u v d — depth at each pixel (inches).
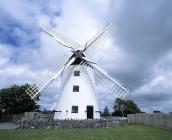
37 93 1320.1
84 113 1270.9
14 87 2107.5
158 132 907.4
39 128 1056.2
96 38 1456.7
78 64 1352.1
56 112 1312.7
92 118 1285.7
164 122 1048.2
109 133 874.8
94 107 1307.8
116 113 2331.4
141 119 1322.6
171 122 983.0
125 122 1375.5
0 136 727.1
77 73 1333.7
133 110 2411.4
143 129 1026.1
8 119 1894.7
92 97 1318.9
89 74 1349.7
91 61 1380.4
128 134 848.9
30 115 1325.0
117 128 1082.7
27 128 1056.2
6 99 2048.5
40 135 773.9
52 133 837.8
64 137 744.3
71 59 1365.7
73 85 1315.2
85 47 1397.6
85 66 1349.7
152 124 1177.4
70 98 1295.5
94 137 759.1
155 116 1146.7
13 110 2073.1
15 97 2076.8
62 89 1341.0
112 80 1380.4
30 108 2127.2
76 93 1300.4
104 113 2183.8
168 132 903.1
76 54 1357.0
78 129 1024.2
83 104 1284.4
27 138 703.7
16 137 715.4
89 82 1333.7
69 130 970.1
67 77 1344.7
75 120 1124.5
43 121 1092.5
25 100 2090.3
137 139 733.3
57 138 719.7
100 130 979.9
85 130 978.1
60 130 967.0
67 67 1355.8
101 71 1390.3
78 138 731.4
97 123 1150.3
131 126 1188.5
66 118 1266.0
